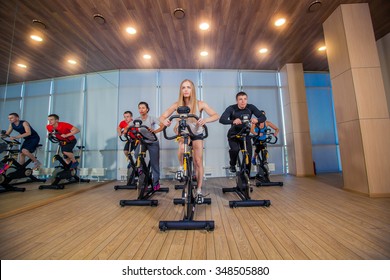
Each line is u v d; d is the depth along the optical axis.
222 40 3.82
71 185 3.72
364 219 1.78
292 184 3.60
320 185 3.46
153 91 5.08
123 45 3.90
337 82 3.01
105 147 4.62
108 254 1.25
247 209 2.15
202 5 2.87
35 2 2.70
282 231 1.55
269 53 4.39
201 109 2.10
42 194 2.91
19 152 2.99
